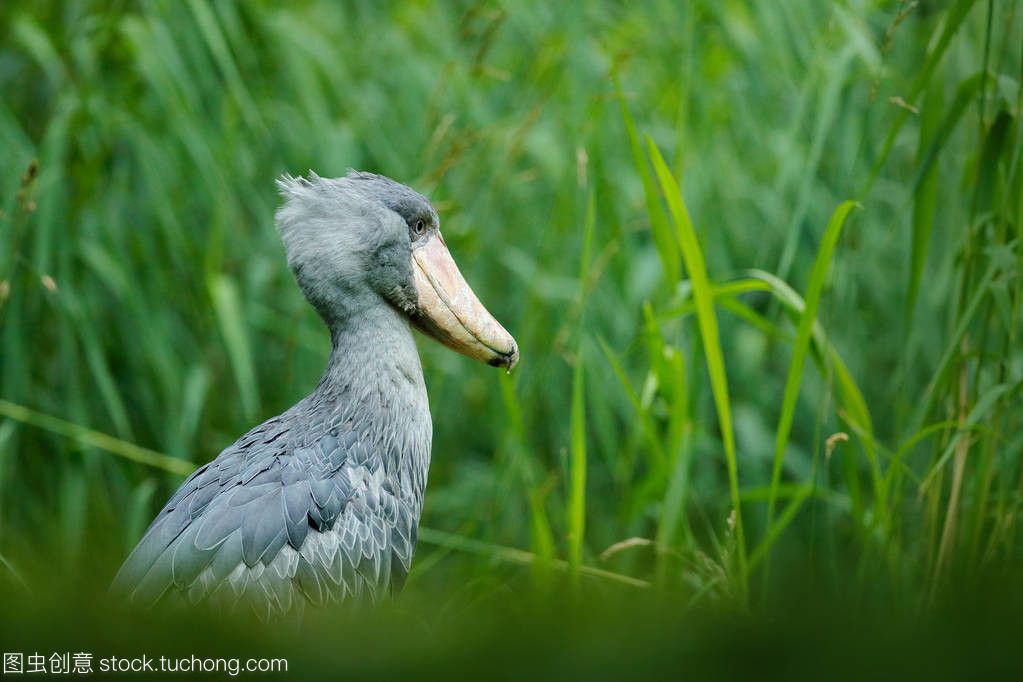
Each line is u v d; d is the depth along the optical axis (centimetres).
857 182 1004
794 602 698
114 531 923
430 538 848
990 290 744
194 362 979
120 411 885
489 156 1005
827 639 429
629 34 1060
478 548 830
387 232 697
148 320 934
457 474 1011
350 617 619
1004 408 734
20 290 904
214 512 618
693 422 828
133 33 942
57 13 999
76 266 951
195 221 998
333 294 698
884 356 1048
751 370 1020
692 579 773
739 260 1044
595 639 448
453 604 800
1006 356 732
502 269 1048
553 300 989
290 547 618
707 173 1005
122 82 1001
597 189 964
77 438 875
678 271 752
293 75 1012
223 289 894
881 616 624
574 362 834
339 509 646
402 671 480
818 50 977
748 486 989
